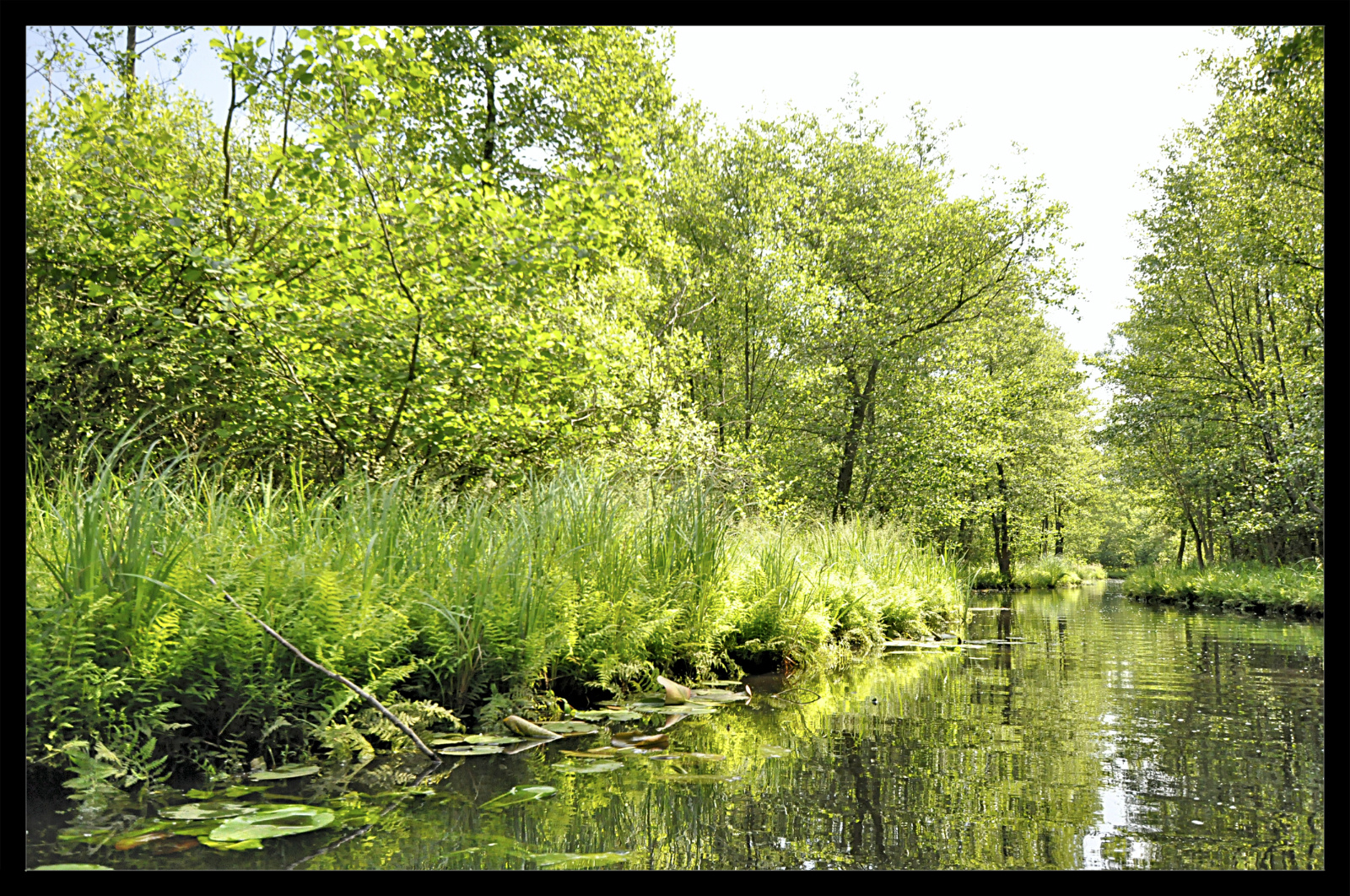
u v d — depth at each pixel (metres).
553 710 3.60
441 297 5.36
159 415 5.24
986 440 17.88
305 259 5.34
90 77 5.64
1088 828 2.04
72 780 2.25
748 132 16.12
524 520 4.06
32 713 2.20
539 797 2.30
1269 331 17.83
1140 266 18.89
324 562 3.05
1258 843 1.93
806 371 14.98
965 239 16.78
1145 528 40.66
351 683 2.76
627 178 6.33
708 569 4.98
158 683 2.44
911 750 2.94
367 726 2.91
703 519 5.17
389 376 5.44
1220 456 17.67
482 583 3.57
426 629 3.28
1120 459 21.62
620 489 5.34
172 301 5.29
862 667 5.57
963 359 17.62
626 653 4.12
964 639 7.69
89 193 4.94
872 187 17.47
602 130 11.13
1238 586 14.97
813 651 5.77
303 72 5.12
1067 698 4.15
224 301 4.75
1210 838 1.97
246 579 2.77
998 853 1.85
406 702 3.12
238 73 5.07
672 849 1.86
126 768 2.33
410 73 5.39
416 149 9.29
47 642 2.22
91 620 2.38
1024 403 22.98
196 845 1.84
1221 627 9.38
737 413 15.91
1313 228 12.66
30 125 4.96
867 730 3.32
